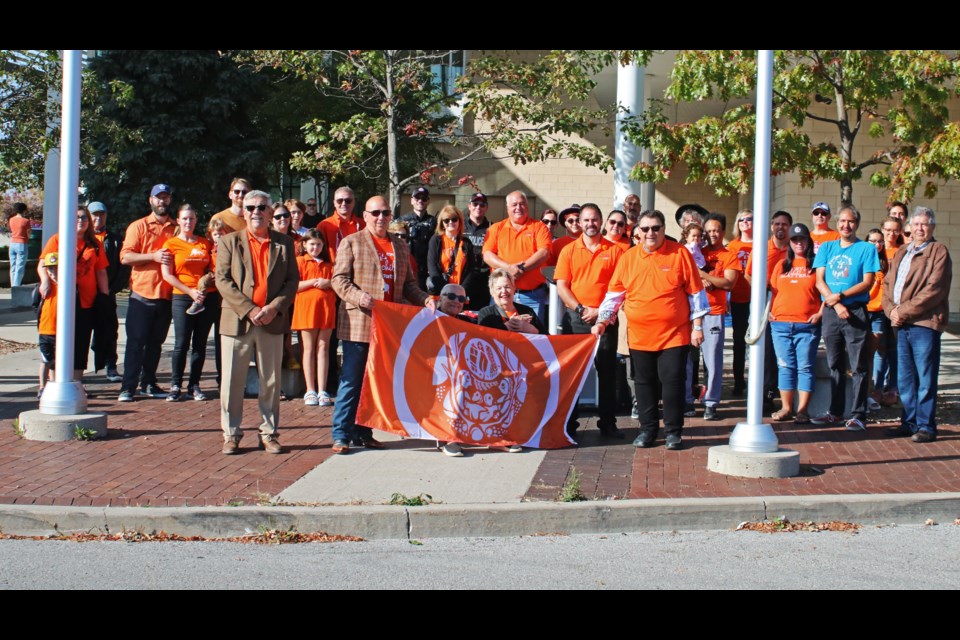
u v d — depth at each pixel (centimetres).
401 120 1410
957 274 1972
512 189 2503
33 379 1208
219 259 810
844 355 984
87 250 1034
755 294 770
